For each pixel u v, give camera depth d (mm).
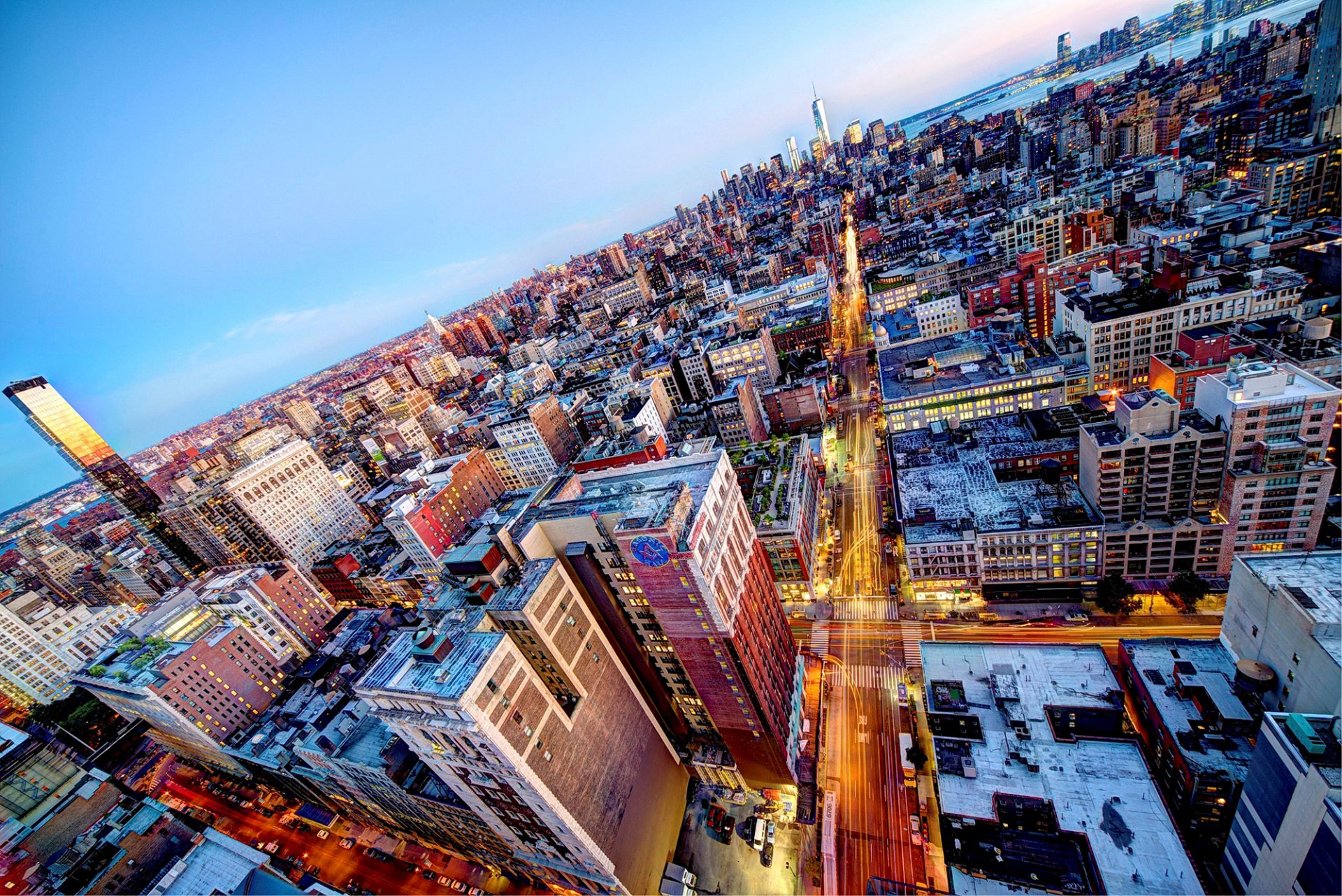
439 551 190375
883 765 101625
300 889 65000
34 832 72875
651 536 74000
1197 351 128750
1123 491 111688
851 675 120688
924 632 125562
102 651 157625
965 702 94188
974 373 172000
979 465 142625
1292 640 70062
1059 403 159000
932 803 93750
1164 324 147500
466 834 100438
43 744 78562
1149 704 85750
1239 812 64188
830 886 88812
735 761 102312
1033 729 88250
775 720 94562
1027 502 125375
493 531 89625
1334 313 132500
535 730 72438
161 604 169375
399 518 185750
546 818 75625
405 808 104750
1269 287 138750
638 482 93312
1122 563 113875
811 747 106062
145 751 179500
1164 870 68750
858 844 91938
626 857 85312
